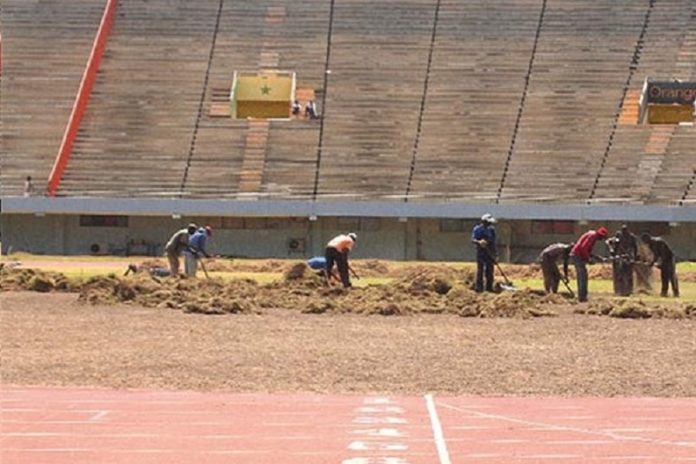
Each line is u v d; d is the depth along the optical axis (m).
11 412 17.20
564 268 41.59
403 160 76.12
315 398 18.86
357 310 35.66
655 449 14.80
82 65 84.38
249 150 77.38
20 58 84.69
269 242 71.31
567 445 15.03
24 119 79.81
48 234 72.06
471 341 28.09
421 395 19.33
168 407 17.77
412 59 84.38
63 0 89.75
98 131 78.81
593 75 81.88
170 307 36.47
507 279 48.00
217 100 81.50
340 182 74.75
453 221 70.75
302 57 84.94
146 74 83.62
